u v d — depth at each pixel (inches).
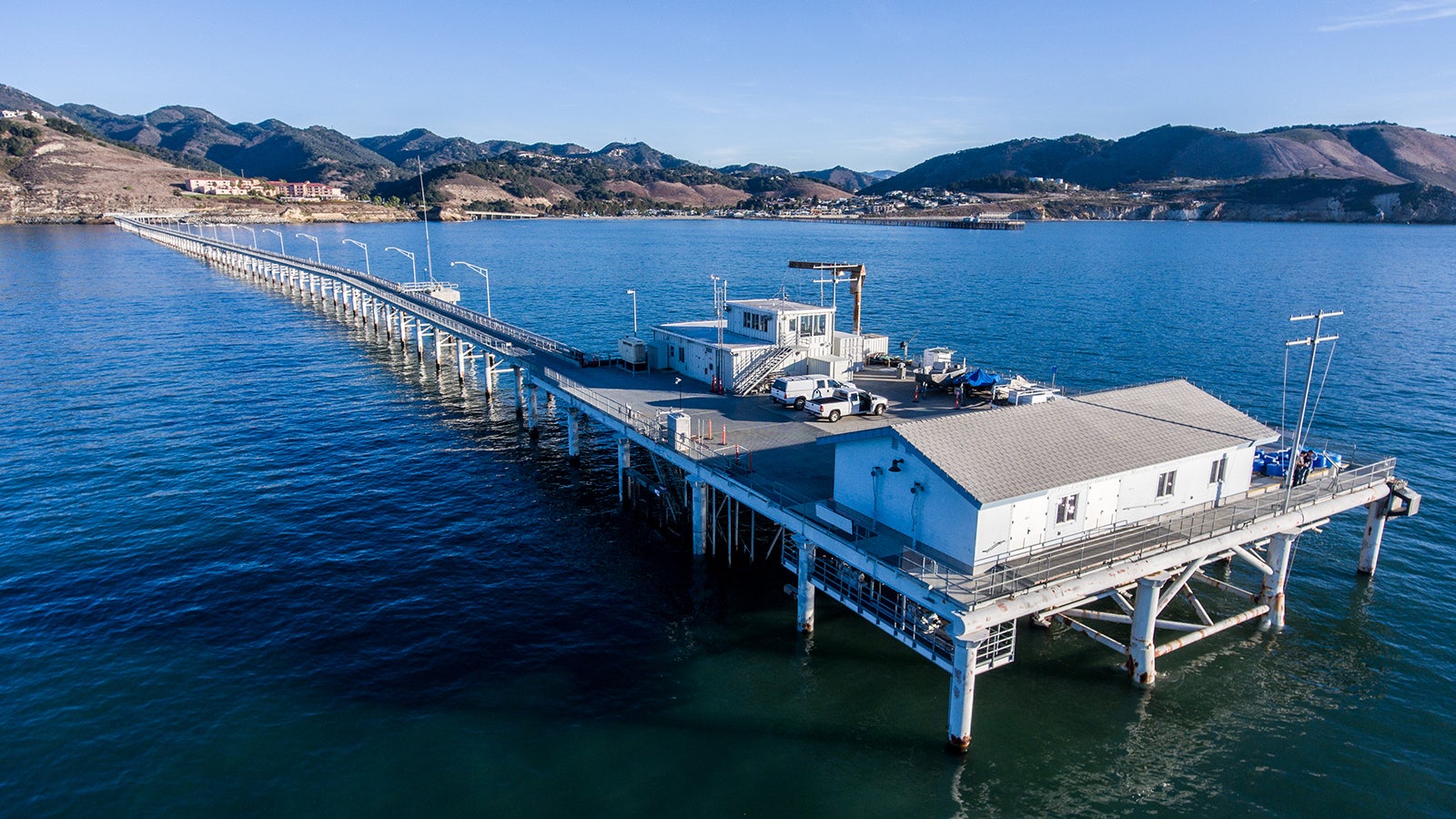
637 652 1368.1
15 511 1904.5
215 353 3715.6
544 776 1073.5
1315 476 1567.4
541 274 6973.4
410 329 4350.4
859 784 1067.3
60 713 1190.3
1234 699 1246.3
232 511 1926.7
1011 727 1178.0
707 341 2319.1
